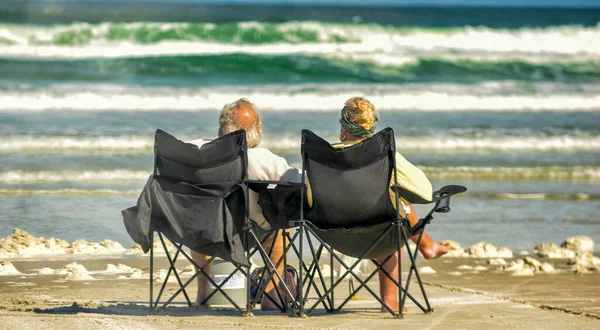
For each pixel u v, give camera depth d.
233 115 16.88
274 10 184.88
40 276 22.73
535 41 108.50
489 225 35.19
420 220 16.72
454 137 58.03
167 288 20.84
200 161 15.44
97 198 38.50
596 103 77.06
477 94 77.81
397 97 75.00
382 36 104.69
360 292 20.53
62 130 55.28
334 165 15.39
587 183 47.41
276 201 16.27
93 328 14.34
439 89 80.31
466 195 42.66
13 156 47.78
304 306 18.08
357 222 15.81
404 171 15.83
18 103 65.81
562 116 70.75
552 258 28.48
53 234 30.73
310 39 102.50
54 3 141.38
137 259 25.75
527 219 36.75
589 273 24.88
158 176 15.84
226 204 15.66
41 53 92.12
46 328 14.20
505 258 28.23
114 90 73.06
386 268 17.14
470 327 15.41
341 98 73.56
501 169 48.78
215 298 18.08
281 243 18.20
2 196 38.16
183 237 15.58
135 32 97.56
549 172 49.19
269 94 73.12
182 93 71.94
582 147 58.06
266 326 15.03
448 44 107.25
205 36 99.38
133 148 51.31
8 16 118.31
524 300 19.50
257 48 98.88
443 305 18.39
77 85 75.75
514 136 59.25
